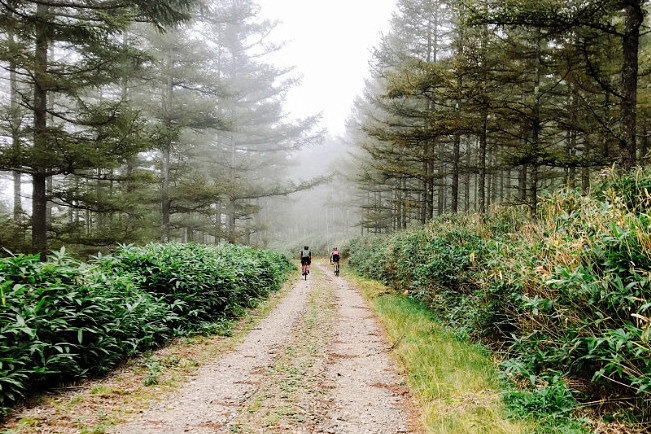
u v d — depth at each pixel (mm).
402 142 17484
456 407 4348
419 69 16641
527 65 13625
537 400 4078
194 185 22516
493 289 6523
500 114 13141
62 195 13523
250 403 4508
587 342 4254
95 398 4363
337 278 21781
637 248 4316
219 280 9711
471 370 5480
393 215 29203
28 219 13594
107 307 5695
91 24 11773
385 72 20516
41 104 12859
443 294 9016
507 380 5039
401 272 13422
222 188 24438
